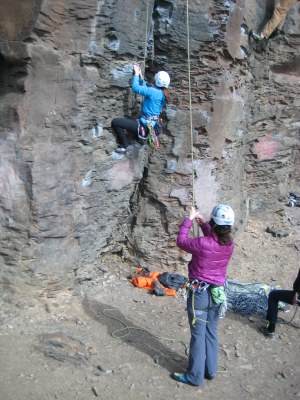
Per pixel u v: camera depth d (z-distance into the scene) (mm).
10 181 4898
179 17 5477
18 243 5043
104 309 5430
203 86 5883
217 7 5547
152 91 5242
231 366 4746
